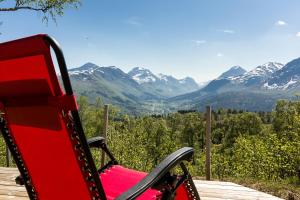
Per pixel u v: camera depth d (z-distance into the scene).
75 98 1.64
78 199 1.94
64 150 1.81
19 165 2.13
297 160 22.59
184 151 2.06
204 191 5.35
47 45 1.52
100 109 66.88
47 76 1.62
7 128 2.06
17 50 1.59
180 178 2.27
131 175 2.78
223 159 42.41
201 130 98.44
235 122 97.50
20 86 1.76
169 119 125.69
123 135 23.77
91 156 1.73
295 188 7.57
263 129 91.62
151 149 49.19
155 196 2.23
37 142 1.92
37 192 2.16
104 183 2.56
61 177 1.92
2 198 4.43
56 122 1.74
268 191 7.37
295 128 30.25
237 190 5.45
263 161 29.75
